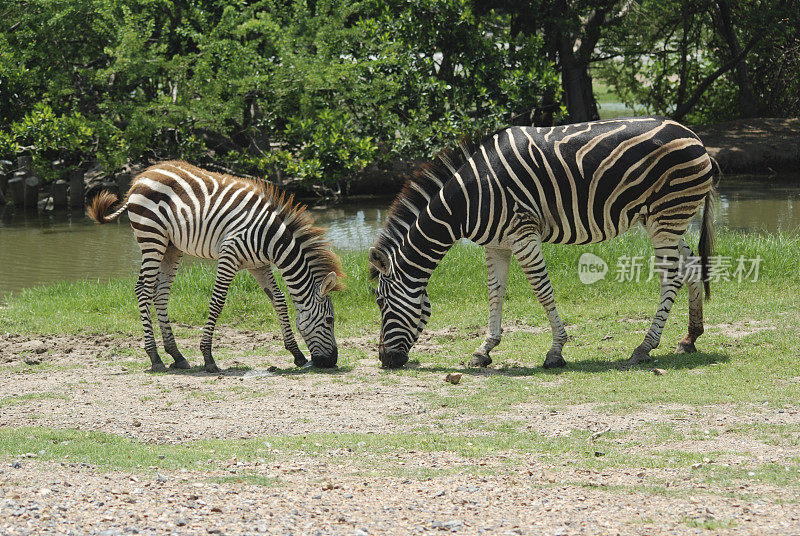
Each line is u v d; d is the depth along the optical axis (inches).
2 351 468.4
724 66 1368.1
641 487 235.5
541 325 521.0
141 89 1160.2
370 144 1023.6
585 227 415.5
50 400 365.7
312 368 430.9
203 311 560.1
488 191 411.5
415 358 450.3
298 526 199.6
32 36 1106.1
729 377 375.6
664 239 416.5
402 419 329.4
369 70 1099.9
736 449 275.1
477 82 1105.4
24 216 1065.5
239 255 423.2
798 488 231.5
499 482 243.6
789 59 1466.5
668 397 344.5
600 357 434.9
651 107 1697.8
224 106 1039.6
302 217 427.8
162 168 445.4
